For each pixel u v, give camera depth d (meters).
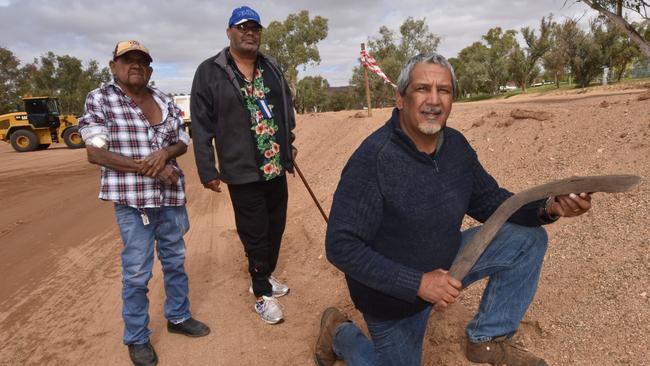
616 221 3.21
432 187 2.08
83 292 4.55
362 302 2.26
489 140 5.69
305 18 53.19
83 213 8.09
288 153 3.64
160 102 3.07
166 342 3.45
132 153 2.90
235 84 3.31
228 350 3.30
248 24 3.26
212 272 4.68
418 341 2.38
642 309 2.46
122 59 2.84
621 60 32.56
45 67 75.50
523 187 4.37
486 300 2.43
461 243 2.44
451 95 2.06
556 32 35.97
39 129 24.03
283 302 3.93
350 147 8.77
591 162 4.14
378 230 2.13
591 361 2.39
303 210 6.43
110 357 3.35
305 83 71.94
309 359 3.12
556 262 3.13
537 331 2.72
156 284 4.50
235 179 3.39
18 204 9.54
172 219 3.20
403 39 47.38
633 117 4.43
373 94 50.62
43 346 3.58
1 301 4.51
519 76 43.72
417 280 2.01
